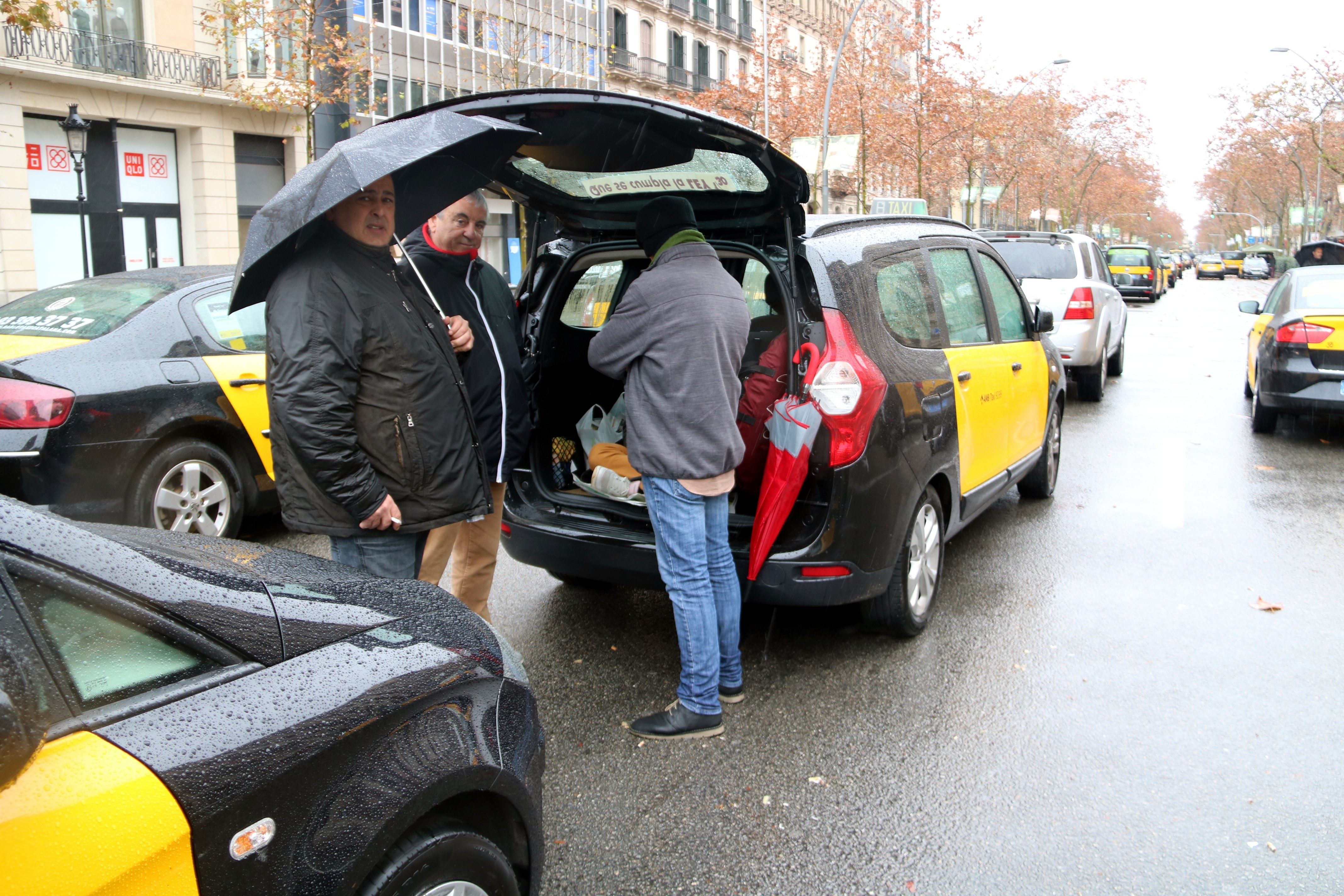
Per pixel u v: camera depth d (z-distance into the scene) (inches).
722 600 143.5
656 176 150.5
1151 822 119.0
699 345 133.2
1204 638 176.2
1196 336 848.9
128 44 913.5
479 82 1312.7
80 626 62.3
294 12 801.6
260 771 64.6
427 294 122.3
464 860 77.3
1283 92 1852.9
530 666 165.5
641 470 137.8
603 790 126.5
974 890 106.4
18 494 184.4
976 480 197.9
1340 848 113.7
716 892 106.3
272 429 113.0
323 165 103.1
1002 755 135.1
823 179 965.8
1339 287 365.4
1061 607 191.9
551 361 178.5
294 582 81.7
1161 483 295.3
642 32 1813.5
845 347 147.3
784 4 2244.1
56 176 909.8
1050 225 2037.4
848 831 117.5
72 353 196.2
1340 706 149.4
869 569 152.4
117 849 56.8
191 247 1027.3
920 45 1203.2
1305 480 298.2
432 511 116.3
